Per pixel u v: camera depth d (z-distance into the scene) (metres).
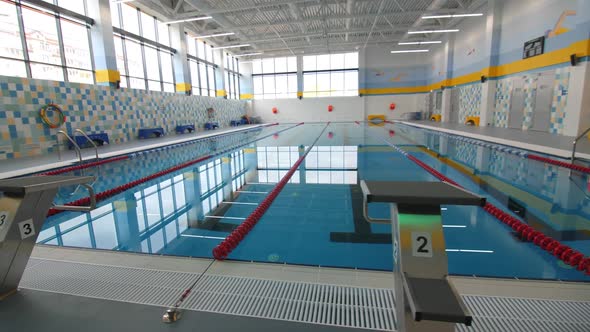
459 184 3.20
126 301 1.14
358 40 12.18
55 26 5.78
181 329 0.98
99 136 6.06
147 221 2.41
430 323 0.71
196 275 1.34
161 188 3.39
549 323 0.98
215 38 11.64
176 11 7.58
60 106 5.45
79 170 4.29
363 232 2.11
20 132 4.78
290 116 15.61
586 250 1.73
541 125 6.35
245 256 1.78
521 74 6.94
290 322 1.01
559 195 2.76
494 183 3.21
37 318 1.04
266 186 3.33
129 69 7.90
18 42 5.14
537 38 6.34
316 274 1.32
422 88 14.37
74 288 1.24
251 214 2.49
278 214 2.49
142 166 4.54
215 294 1.18
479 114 8.98
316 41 12.10
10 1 4.99
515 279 1.24
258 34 10.95
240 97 15.82
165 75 9.47
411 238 0.74
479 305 1.08
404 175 3.71
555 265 1.59
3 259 1.10
